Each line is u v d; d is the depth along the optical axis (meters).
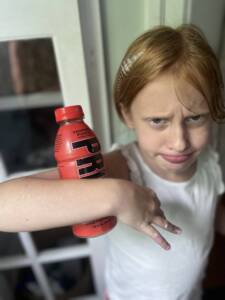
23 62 0.66
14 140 0.78
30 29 0.51
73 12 0.51
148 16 0.56
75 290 1.11
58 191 0.37
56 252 0.96
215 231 0.83
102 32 0.56
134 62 0.44
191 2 0.53
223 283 1.01
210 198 0.62
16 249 0.95
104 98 0.62
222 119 0.48
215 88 0.44
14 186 0.38
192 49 0.42
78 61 0.55
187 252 0.62
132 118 0.49
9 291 1.01
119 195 0.36
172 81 0.41
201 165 0.62
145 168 0.57
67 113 0.37
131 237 0.60
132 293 0.69
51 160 0.76
